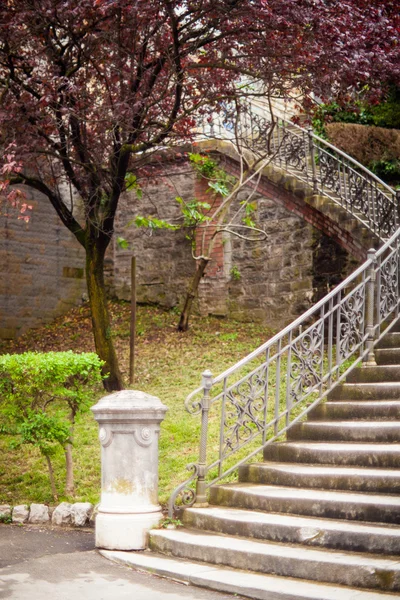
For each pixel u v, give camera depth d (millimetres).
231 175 15164
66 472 7988
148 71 10633
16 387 7840
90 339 14680
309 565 4855
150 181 14453
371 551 4965
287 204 13430
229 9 9812
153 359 12906
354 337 8023
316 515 5676
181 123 12242
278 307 14477
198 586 5055
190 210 14391
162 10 10047
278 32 10125
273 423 7109
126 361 12984
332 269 13656
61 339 14961
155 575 5371
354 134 15125
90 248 11820
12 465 8891
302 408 8609
